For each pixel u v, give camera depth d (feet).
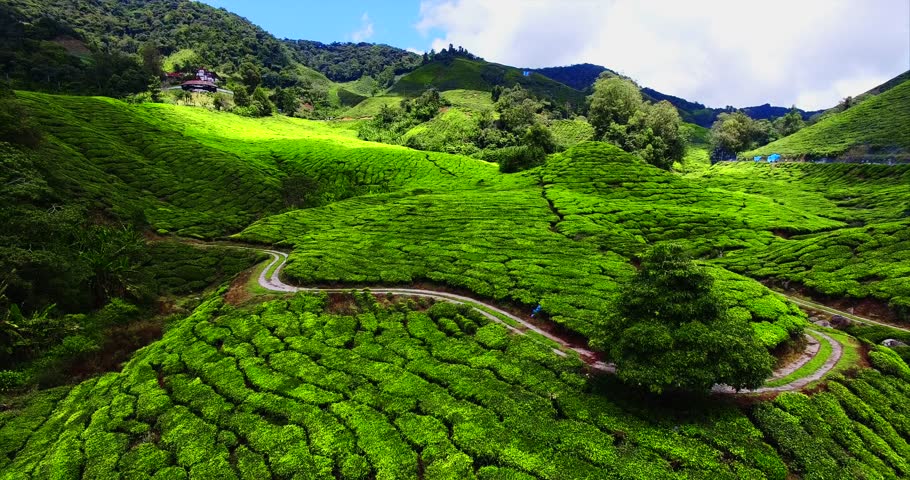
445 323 118.52
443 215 230.27
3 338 112.16
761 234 218.38
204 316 134.21
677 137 480.23
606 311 93.20
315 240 199.21
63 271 135.74
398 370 99.30
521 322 121.60
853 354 102.73
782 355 102.58
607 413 80.94
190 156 327.67
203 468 75.41
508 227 206.90
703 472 67.82
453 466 72.02
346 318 125.08
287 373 100.58
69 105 348.18
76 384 111.24
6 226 140.97
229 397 94.17
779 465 69.10
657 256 90.94
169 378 103.30
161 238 220.64
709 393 84.43
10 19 654.53
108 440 84.99
